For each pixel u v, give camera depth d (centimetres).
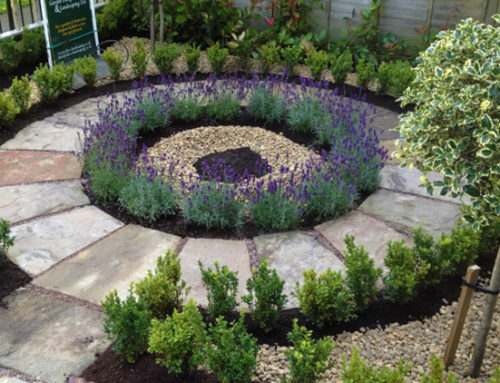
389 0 796
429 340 339
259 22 884
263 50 788
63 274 390
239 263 407
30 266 396
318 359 278
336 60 756
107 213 470
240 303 365
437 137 323
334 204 459
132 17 930
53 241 426
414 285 360
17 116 641
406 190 512
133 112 593
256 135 605
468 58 338
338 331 345
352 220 462
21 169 531
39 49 805
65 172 529
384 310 362
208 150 573
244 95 645
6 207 468
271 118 635
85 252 414
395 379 253
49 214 461
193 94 702
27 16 945
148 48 871
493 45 324
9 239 394
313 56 766
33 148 573
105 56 734
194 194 456
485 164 307
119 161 491
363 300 354
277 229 452
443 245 375
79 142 588
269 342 335
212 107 643
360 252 355
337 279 341
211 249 422
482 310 364
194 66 782
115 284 381
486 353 329
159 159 549
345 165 491
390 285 361
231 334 285
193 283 383
